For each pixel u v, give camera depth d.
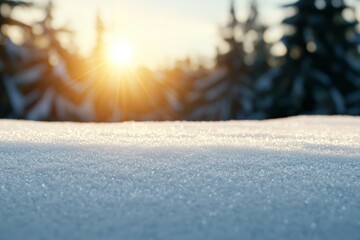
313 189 1.33
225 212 1.12
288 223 1.05
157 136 2.57
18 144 2.10
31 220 1.08
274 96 17.48
